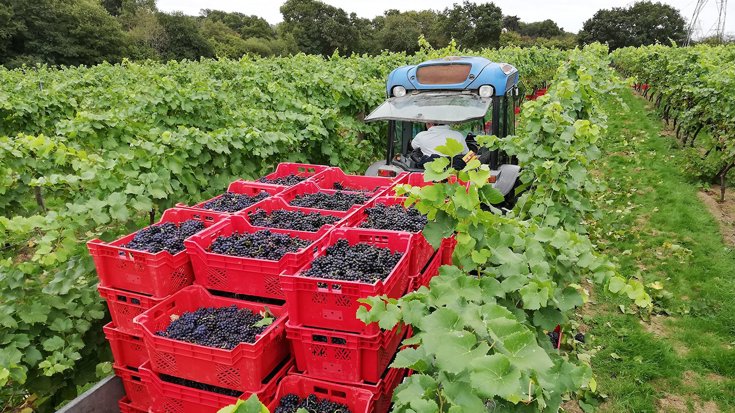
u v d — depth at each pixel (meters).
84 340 3.90
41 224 3.75
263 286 3.42
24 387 3.50
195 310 3.58
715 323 5.12
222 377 2.93
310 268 3.21
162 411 3.19
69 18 44.88
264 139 6.73
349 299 2.89
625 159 10.80
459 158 6.19
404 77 6.90
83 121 7.04
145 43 53.31
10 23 41.50
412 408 1.84
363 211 4.37
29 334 3.55
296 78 14.60
